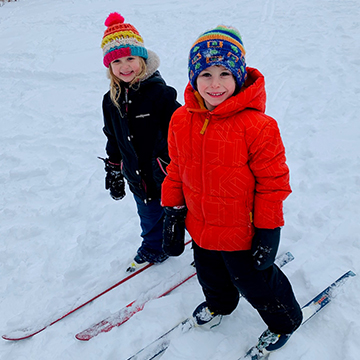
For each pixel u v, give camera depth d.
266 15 8.75
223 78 1.25
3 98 6.19
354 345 1.73
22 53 8.05
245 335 1.91
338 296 1.97
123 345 1.98
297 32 7.24
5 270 2.66
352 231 2.37
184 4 10.82
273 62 6.00
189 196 1.53
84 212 3.21
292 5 9.20
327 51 6.03
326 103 4.39
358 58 5.49
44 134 4.81
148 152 2.00
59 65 7.16
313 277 2.12
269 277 1.55
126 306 2.20
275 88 5.09
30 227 3.04
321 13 8.19
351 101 4.30
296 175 3.16
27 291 2.45
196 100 1.39
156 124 1.93
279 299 1.58
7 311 2.32
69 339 2.07
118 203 3.25
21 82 6.71
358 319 1.85
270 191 1.32
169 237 1.71
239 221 1.45
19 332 2.15
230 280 1.76
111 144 2.20
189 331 1.96
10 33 9.93
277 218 1.36
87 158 4.14
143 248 2.47
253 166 1.33
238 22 8.60
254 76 1.33
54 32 9.55
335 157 3.25
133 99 1.89
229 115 1.29
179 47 7.45
